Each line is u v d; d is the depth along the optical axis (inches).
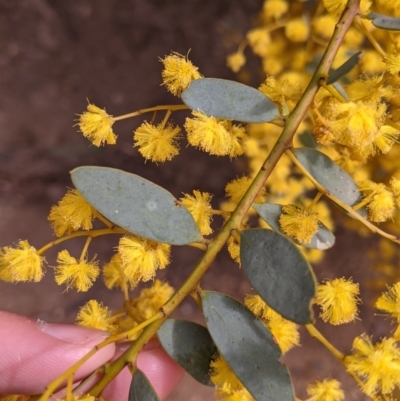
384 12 7.6
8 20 13.5
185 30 12.7
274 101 6.7
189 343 6.3
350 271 11.1
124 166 13.4
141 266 6.0
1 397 8.0
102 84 13.5
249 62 11.2
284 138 6.0
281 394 5.7
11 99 13.7
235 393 6.3
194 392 12.9
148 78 13.3
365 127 5.5
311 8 9.3
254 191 5.9
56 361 8.1
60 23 13.5
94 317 7.1
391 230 9.7
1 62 13.6
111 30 13.4
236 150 6.4
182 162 12.9
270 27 9.2
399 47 6.9
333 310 5.9
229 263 12.8
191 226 5.9
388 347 5.9
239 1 12.2
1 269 6.8
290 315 5.2
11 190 13.6
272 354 5.8
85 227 6.4
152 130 6.4
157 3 12.9
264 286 5.4
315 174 6.1
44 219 13.6
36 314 13.1
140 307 7.3
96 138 6.5
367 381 5.9
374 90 6.3
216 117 6.0
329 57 6.0
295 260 5.3
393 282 10.4
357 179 8.2
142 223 5.8
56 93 13.7
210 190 12.8
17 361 8.1
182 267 12.9
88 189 5.7
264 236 5.5
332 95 6.0
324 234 6.3
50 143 13.8
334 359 12.0
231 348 5.8
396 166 8.5
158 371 7.8
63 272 6.5
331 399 6.7
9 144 13.7
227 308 5.9
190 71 6.3
